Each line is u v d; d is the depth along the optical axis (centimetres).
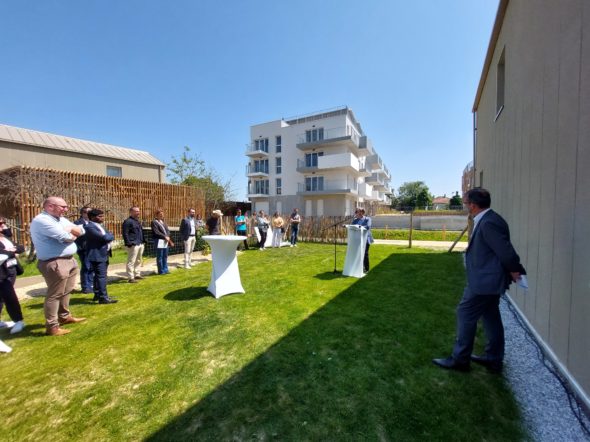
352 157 2273
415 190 5281
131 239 526
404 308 366
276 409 184
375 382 210
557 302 231
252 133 2931
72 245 317
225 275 436
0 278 296
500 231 196
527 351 260
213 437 162
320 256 827
